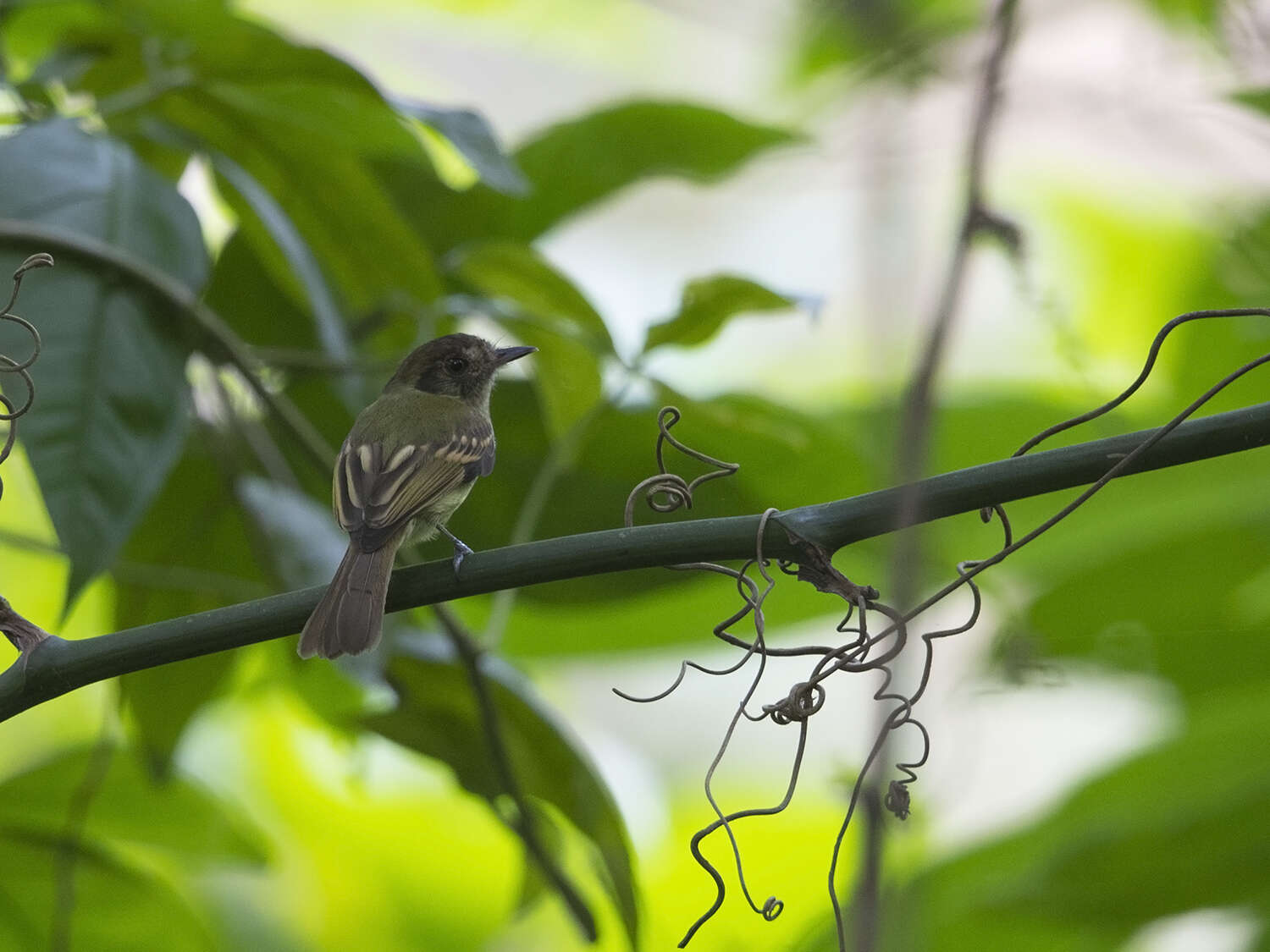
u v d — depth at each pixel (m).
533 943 10.71
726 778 11.77
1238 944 7.11
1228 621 8.23
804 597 9.35
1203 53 7.28
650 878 10.95
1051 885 7.05
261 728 10.67
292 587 7.44
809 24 6.76
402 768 10.78
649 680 12.14
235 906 10.24
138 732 7.84
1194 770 7.29
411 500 6.98
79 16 7.87
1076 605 8.24
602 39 12.59
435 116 7.07
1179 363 9.62
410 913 10.65
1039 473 4.57
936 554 8.01
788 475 8.50
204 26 7.02
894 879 6.70
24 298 6.40
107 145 6.95
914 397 3.73
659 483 5.58
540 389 8.06
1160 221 10.66
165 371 6.55
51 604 9.74
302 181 7.82
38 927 7.64
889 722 3.71
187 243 6.85
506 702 7.49
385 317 8.52
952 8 5.00
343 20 12.84
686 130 8.47
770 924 10.19
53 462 6.15
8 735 10.34
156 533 8.15
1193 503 8.55
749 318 12.10
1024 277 5.74
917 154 3.70
